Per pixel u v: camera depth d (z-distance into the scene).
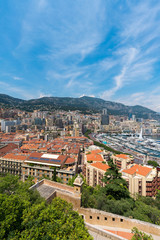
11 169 96.12
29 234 19.56
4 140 171.50
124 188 50.50
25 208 23.66
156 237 29.75
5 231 19.48
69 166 89.62
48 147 141.88
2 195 24.03
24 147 141.50
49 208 24.28
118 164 104.19
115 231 31.62
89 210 34.53
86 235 19.53
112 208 39.50
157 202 55.06
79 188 35.56
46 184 46.28
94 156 100.88
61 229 20.11
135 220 32.31
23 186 37.00
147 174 70.75
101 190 53.69
